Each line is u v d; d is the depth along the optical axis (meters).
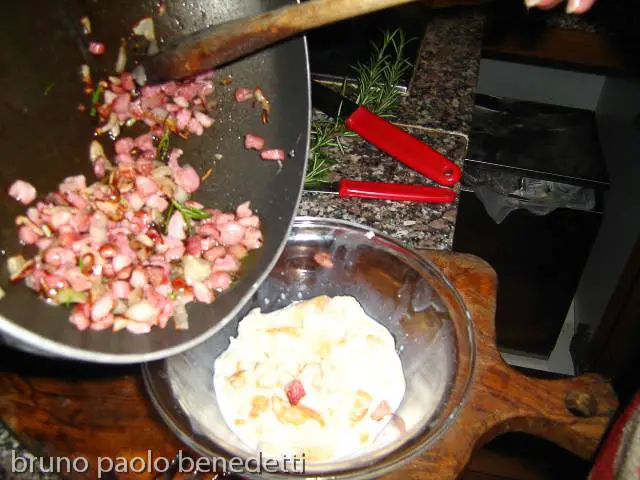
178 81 0.38
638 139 0.75
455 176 0.50
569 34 0.77
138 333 0.30
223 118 0.39
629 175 0.77
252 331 0.40
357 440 0.35
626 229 0.75
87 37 0.34
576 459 0.65
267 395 0.37
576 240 0.72
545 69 0.91
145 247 0.34
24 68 0.30
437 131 0.58
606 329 0.74
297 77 0.36
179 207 0.36
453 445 0.34
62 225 0.31
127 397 0.37
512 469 0.65
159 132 0.38
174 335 0.31
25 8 0.30
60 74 0.33
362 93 0.57
